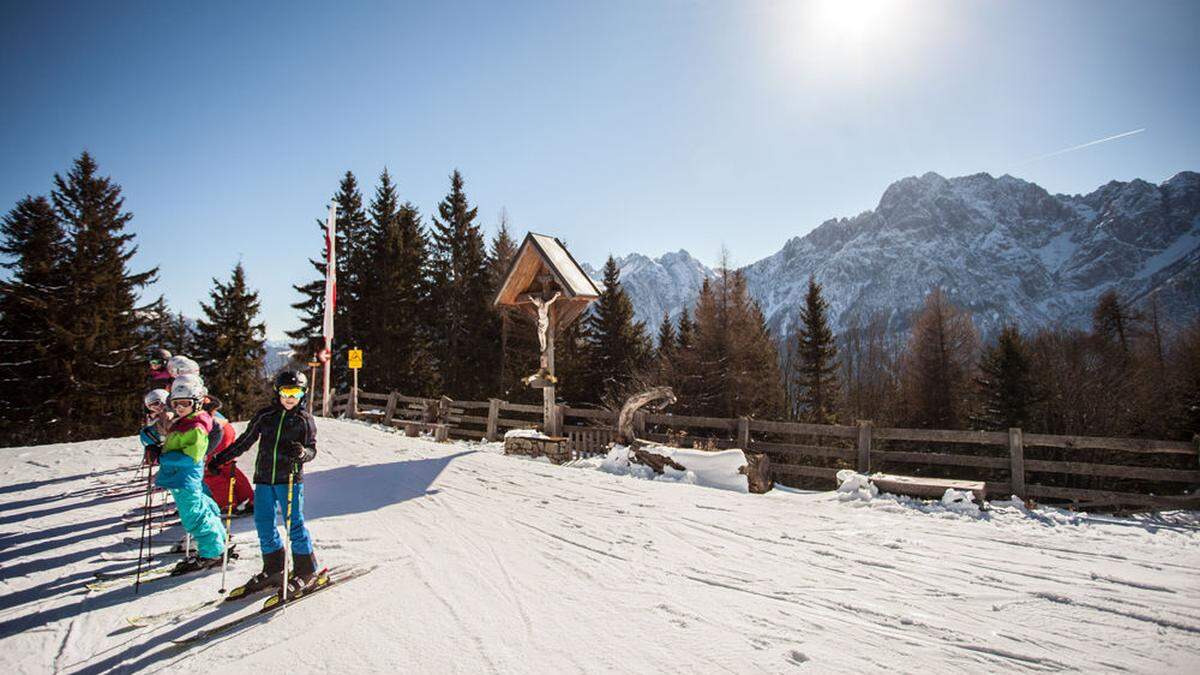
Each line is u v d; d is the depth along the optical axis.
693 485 9.11
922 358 41.22
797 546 5.71
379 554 5.37
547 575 4.84
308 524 6.43
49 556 5.27
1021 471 8.20
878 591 4.49
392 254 32.88
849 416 44.41
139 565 4.55
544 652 3.47
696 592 4.46
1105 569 5.00
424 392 33.56
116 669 3.29
